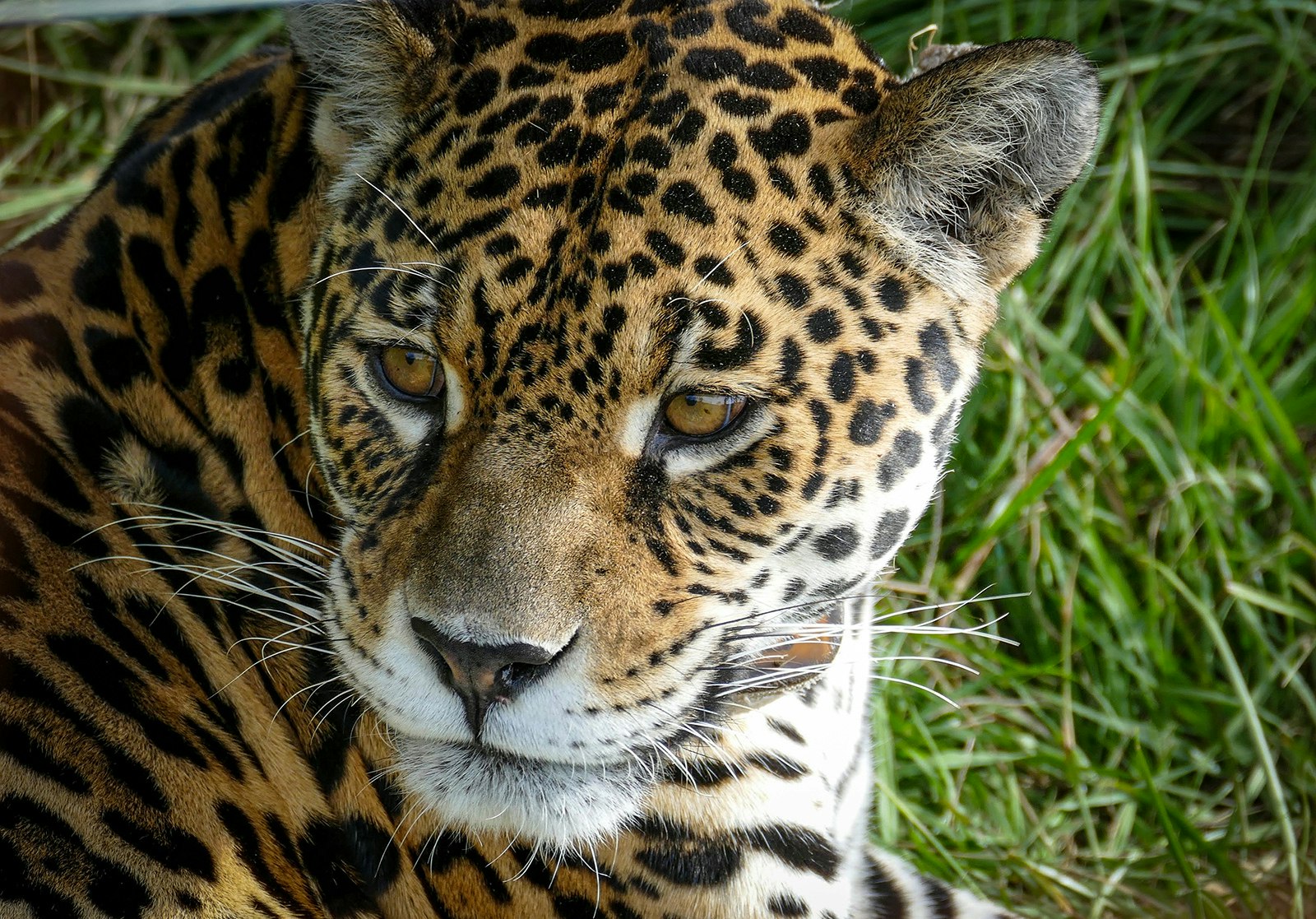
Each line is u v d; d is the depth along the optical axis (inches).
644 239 280.8
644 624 294.2
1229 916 450.6
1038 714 501.0
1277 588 546.0
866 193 299.7
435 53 308.3
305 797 332.8
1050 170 318.3
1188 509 545.0
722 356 284.4
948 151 303.6
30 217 629.3
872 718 440.8
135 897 294.2
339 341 307.3
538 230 283.4
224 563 333.4
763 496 299.4
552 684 287.0
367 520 310.7
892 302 304.2
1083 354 598.5
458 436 295.0
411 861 330.6
